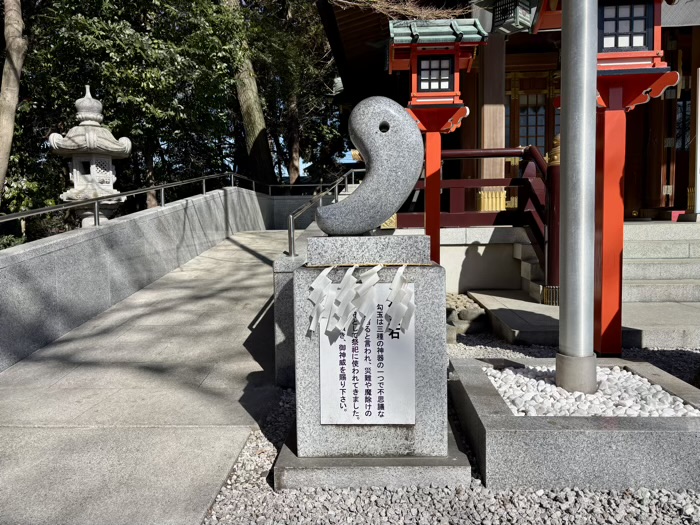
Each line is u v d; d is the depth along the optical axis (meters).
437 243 6.04
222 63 12.37
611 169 4.53
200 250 9.93
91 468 3.16
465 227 7.67
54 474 3.10
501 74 9.20
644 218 10.96
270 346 5.52
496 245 7.72
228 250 10.19
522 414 3.06
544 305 6.64
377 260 3.04
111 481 3.01
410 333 2.93
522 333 5.55
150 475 3.08
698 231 7.73
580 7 3.27
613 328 4.61
